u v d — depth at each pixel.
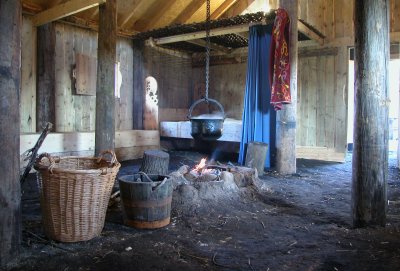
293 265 2.40
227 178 4.17
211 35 6.74
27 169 2.95
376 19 3.02
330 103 7.54
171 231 3.08
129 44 7.73
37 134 5.58
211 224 3.28
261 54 5.97
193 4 7.60
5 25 2.38
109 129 5.32
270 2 7.68
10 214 2.43
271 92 5.59
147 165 5.08
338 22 7.38
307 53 7.71
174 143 8.38
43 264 2.40
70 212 2.70
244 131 6.15
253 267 2.38
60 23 6.43
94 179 2.73
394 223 3.23
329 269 2.34
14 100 2.45
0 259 2.37
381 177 3.10
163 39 7.34
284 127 5.74
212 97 8.95
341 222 3.33
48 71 6.12
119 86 7.53
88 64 6.84
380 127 3.08
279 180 5.26
